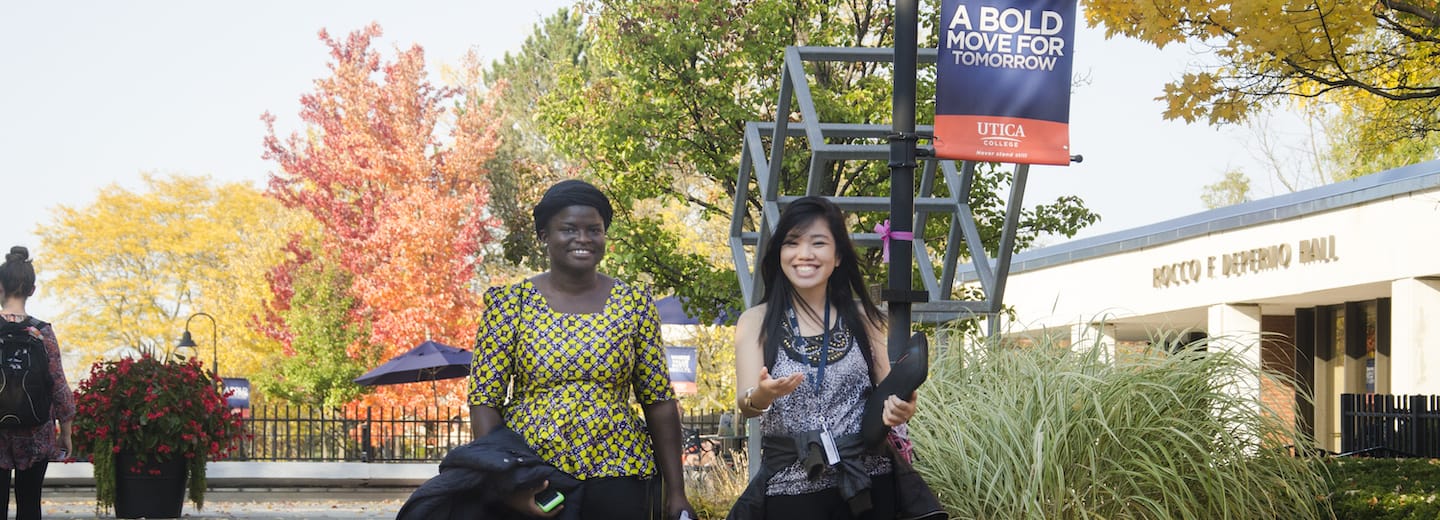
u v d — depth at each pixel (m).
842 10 16.11
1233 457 7.07
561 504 4.28
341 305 38.28
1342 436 11.48
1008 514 6.66
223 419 11.52
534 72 47.62
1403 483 7.87
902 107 6.07
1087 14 8.32
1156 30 8.04
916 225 11.66
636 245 15.27
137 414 10.98
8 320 7.83
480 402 4.43
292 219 49.25
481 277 46.53
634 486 4.42
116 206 51.06
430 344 25.66
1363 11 7.69
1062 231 14.95
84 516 11.80
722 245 31.61
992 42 7.28
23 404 7.73
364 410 36.56
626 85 16.05
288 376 38.09
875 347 4.63
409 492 17.72
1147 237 23.66
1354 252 19.03
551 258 4.53
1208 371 7.41
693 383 22.47
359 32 43.31
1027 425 6.88
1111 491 6.77
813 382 4.50
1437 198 17.52
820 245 4.56
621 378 4.46
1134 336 25.03
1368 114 12.86
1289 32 7.77
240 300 46.16
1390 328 20.45
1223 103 8.45
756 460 10.05
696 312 15.26
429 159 42.62
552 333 4.41
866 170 15.20
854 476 4.38
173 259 51.97
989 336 8.40
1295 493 7.18
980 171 14.84
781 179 15.35
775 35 15.13
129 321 50.78
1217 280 22.03
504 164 45.94
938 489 6.77
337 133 43.41
